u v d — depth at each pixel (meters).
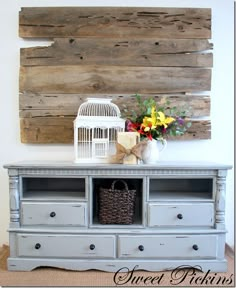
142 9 1.84
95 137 1.70
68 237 1.53
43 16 1.83
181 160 1.89
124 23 1.84
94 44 1.84
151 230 1.53
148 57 1.85
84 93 1.86
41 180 1.87
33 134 1.86
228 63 1.89
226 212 1.91
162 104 1.85
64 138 1.86
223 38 1.89
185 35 1.86
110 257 1.53
